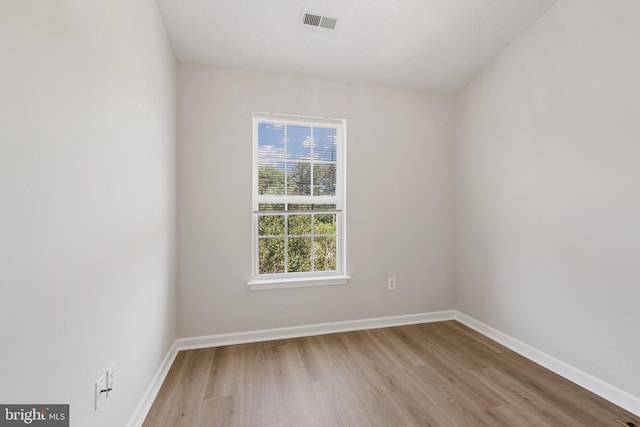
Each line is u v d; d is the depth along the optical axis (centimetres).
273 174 267
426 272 303
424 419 161
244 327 254
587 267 191
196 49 229
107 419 120
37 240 81
